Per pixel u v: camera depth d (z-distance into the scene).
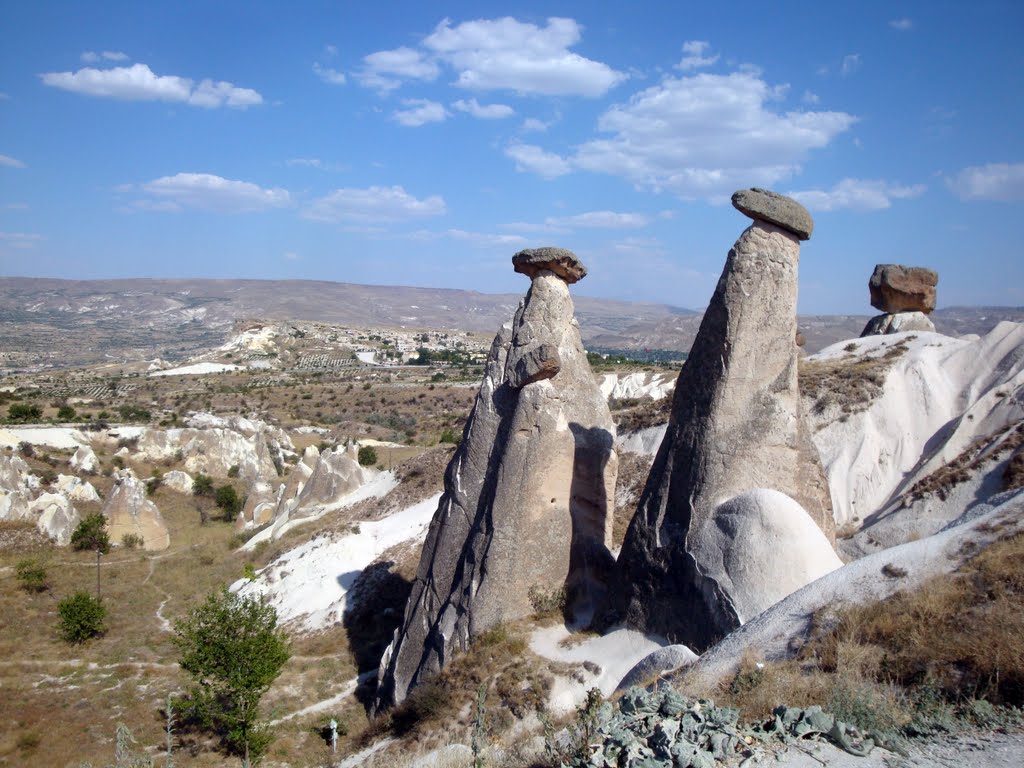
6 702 23.12
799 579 14.12
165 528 42.84
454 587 19.70
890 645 10.16
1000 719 8.12
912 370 33.31
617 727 8.30
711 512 15.80
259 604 23.58
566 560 19.30
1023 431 25.25
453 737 16.25
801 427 17.12
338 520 38.50
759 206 16.23
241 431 71.81
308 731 21.22
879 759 7.57
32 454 55.31
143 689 24.31
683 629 15.44
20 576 34.28
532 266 21.05
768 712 9.16
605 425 20.73
